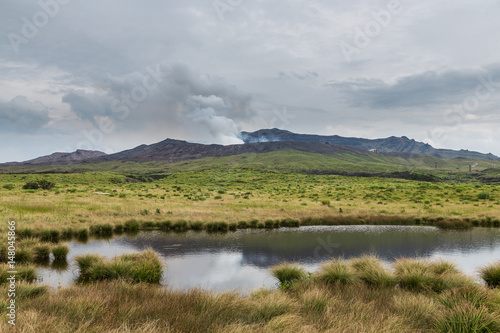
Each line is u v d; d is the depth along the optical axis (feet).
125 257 47.57
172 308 20.31
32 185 217.15
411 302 22.85
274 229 97.50
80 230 79.77
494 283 38.29
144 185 345.51
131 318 17.89
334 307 21.70
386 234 90.68
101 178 426.51
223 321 18.22
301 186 346.54
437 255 64.85
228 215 113.60
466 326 17.65
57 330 14.79
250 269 52.31
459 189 230.48
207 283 43.70
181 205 142.31
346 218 114.52
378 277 33.83
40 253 55.16
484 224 111.65
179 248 68.95
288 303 22.17
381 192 227.81
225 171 643.86
